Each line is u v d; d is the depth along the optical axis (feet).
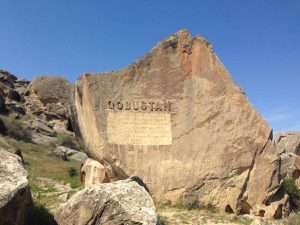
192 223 36.86
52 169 68.33
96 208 25.48
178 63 45.70
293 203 48.57
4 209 23.03
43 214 28.76
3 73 150.92
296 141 83.71
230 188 42.55
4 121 107.86
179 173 42.96
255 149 43.52
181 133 44.06
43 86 138.82
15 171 25.68
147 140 43.73
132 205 25.18
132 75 45.09
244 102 44.70
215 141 43.75
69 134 124.57
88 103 44.34
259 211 42.04
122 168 42.75
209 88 45.03
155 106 44.60
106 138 43.14
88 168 45.19
